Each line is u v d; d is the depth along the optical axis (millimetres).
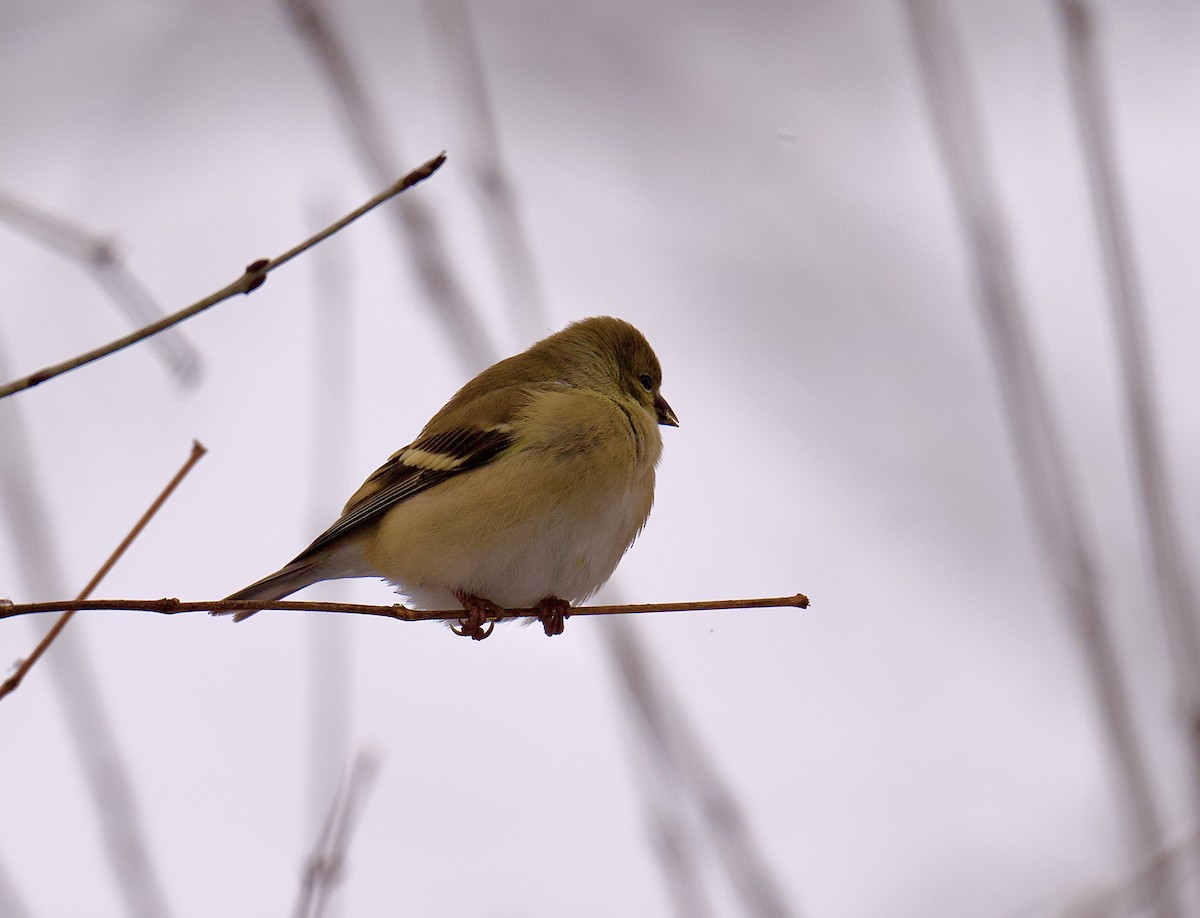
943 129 9414
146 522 7312
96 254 8844
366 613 7777
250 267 6324
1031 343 9148
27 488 9242
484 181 9539
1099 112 9211
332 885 8352
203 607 6949
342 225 6441
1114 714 8578
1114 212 9094
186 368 9344
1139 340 8992
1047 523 8938
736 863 8938
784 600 8453
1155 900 8305
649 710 9391
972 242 9266
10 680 6914
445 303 9734
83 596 7137
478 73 9711
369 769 8734
